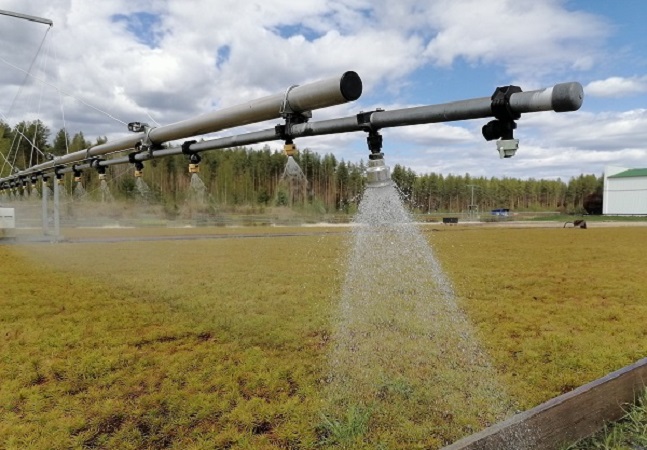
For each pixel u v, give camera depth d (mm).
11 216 18203
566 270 10422
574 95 1438
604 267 10961
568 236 21719
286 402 3506
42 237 19078
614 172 53875
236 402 3514
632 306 6746
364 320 5809
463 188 65312
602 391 2607
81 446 2920
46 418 3273
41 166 7980
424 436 2973
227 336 5234
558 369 4156
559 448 2355
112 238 19500
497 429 2137
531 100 1536
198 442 2951
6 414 3357
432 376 3975
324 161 42656
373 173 2182
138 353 4672
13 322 5887
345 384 3824
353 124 2092
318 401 3492
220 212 40188
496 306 6711
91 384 3904
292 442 2947
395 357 4488
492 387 3730
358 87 2049
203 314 6254
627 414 2719
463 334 5238
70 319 6027
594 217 48750
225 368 4230
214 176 45531
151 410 3381
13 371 4180
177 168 35625
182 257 12852
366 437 2977
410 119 1898
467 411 3307
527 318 6020
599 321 5887
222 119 2771
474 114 1702
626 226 32062
